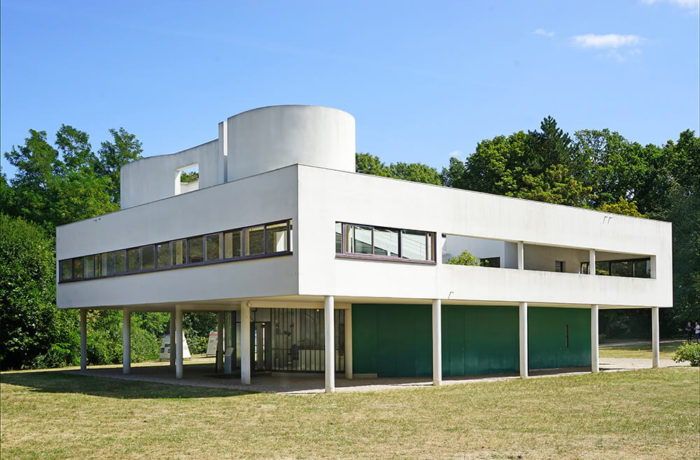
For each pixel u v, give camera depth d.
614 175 62.12
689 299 50.41
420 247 23.25
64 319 36.69
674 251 51.66
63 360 37.00
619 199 58.53
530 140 61.47
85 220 30.81
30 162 53.28
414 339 27.12
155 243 26.23
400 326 26.97
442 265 23.80
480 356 28.66
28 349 35.47
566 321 32.31
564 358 31.97
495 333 29.27
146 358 43.00
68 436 13.72
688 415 15.98
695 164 55.75
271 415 16.03
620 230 30.16
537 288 26.83
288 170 20.45
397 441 12.59
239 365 29.17
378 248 21.97
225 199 22.91
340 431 13.73
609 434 13.31
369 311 26.61
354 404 17.92
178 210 25.09
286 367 27.98
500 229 25.56
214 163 26.59
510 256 30.23
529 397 19.55
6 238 35.69
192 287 24.16
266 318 28.52
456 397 19.47
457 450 11.70
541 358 30.98
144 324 46.62
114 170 59.00
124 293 27.91
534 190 54.84
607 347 47.75
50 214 49.44
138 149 60.34
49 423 15.58
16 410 18.02
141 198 30.20
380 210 22.03
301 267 19.92
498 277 25.50
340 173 21.11
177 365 26.94
